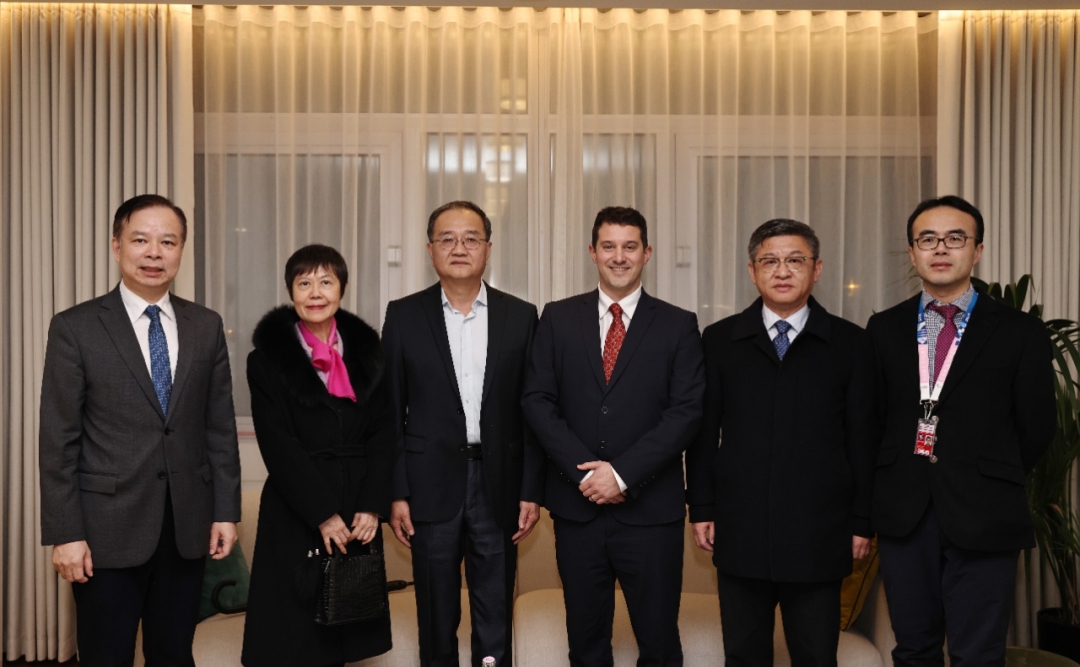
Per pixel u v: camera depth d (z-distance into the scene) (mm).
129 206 2582
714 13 4191
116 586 2514
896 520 2641
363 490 2771
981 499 2555
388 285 4133
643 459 2736
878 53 4156
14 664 3957
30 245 4000
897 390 2721
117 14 4047
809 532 2699
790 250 2777
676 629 2869
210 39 4078
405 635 3102
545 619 3180
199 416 2676
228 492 2748
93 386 2518
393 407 2924
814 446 2736
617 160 4152
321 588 2691
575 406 2889
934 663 2678
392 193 4152
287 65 4121
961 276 2658
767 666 2832
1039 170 4082
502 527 2908
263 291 4133
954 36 4117
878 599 3033
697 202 4172
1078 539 3584
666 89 4152
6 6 4008
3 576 3969
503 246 4148
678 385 2855
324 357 2748
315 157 4156
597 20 4195
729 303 4133
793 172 4145
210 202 4078
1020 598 3955
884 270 4168
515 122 4164
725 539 2789
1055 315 4074
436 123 4164
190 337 2662
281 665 2654
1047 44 4102
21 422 3982
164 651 2629
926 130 4203
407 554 3615
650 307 2963
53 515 2461
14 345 3971
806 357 2791
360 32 4156
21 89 4020
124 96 4035
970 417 2600
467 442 2953
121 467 2512
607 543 2832
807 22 4168
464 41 4191
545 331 2977
